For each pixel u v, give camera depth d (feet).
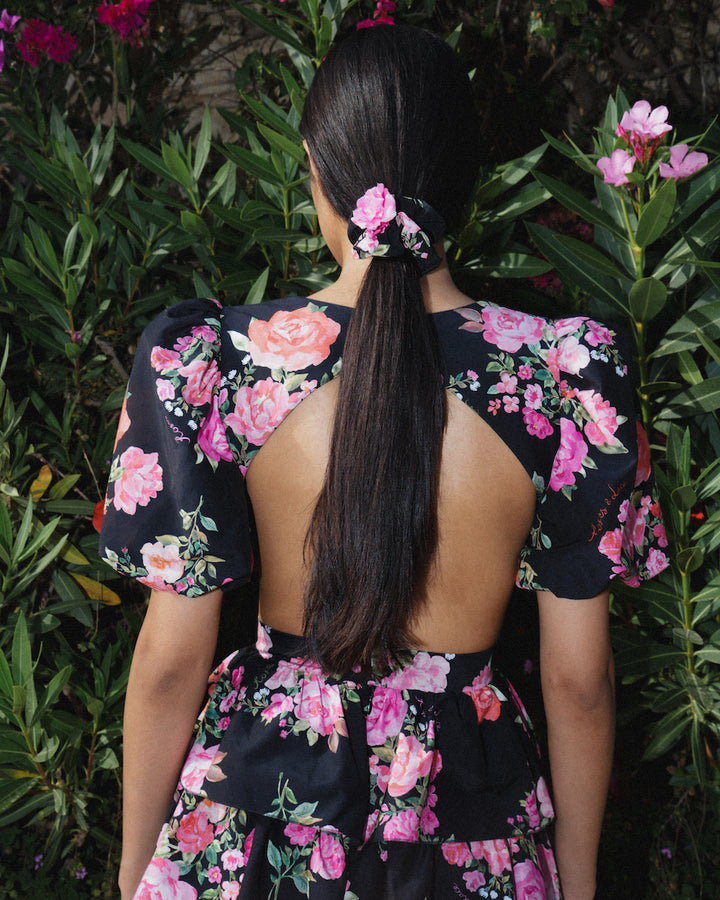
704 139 6.59
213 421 2.65
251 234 6.31
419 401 2.48
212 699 2.95
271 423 2.60
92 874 7.06
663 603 5.76
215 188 6.70
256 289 5.80
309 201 6.33
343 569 2.50
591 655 2.89
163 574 2.68
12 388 7.76
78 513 6.80
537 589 2.87
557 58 7.73
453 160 2.67
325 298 2.71
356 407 2.47
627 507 2.73
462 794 2.76
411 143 2.58
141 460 2.69
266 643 2.86
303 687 2.75
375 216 2.48
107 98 8.18
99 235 7.38
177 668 2.78
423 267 2.59
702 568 6.61
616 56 7.69
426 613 2.68
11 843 7.22
